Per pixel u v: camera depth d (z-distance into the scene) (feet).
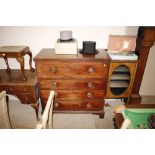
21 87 7.95
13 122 8.69
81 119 9.04
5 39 8.75
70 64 7.28
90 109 8.70
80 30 8.66
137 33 8.71
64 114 9.45
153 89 10.90
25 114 9.43
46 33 8.69
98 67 7.38
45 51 8.23
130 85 9.04
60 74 7.54
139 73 8.97
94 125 8.57
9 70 9.20
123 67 9.01
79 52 7.96
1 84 7.84
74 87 7.95
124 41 8.54
